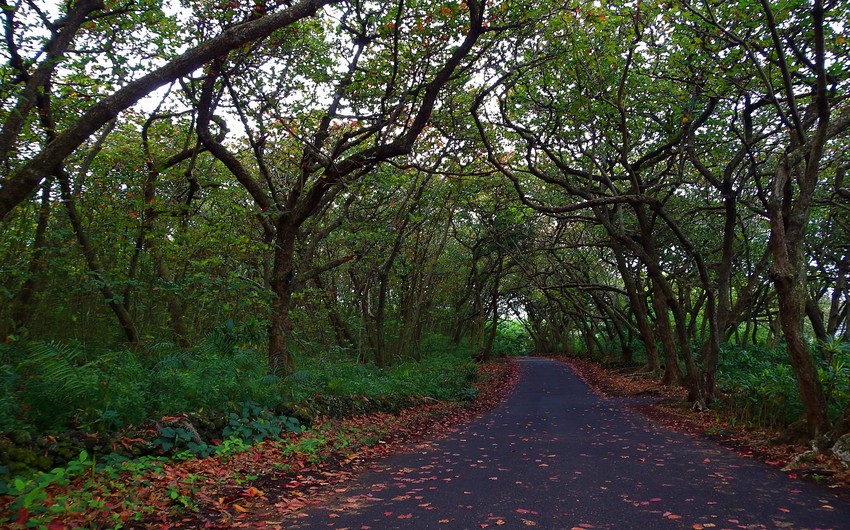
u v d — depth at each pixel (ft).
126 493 16.78
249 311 40.24
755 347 77.30
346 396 38.55
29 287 29.96
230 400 28.12
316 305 62.80
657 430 37.14
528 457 26.94
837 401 27.68
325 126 43.42
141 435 21.49
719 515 16.58
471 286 116.57
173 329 42.11
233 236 40.14
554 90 51.55
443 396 56.39
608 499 18.51
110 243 34.83
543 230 100.37
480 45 43.14
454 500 18.53
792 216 28.50
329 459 25.59
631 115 49.98
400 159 57.77
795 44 34.40
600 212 55.47
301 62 42.47
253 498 18.35
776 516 16.49
